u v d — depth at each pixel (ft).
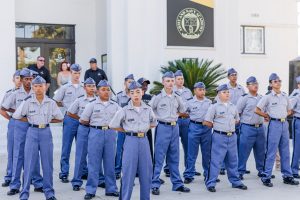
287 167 30.48
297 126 31.78
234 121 28.76
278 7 66.44
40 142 25.12
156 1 51.21
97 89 28.37
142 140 23.22
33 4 53.31
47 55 54.34
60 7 54.44
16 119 25.71
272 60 66.18
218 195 27.45
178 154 28.53
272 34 66.28
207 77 48.70
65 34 55.26
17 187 27.63
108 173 26.96
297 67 49.39
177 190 28.48
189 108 31.14
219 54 53.78
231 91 34.40
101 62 54.85
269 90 32.60
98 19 55.36
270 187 29.58
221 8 53.88
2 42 48.93
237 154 30.01
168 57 51.70
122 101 32.01
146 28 50.60
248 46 65.10
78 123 30.86
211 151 28.66
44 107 25.16
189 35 52.49
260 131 31.37
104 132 26.53
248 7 64.90
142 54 50.67
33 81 25.08
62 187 29.68
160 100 28.09
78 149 28.50
